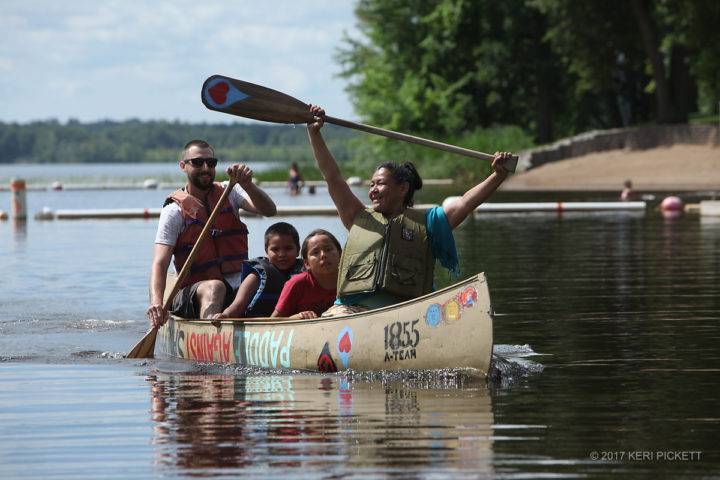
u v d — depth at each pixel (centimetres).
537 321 1567
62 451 849
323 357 1202
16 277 2402
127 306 1911
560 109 11150
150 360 1337
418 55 10494
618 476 756
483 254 2727
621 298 1808
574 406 988
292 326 1237
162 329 1460
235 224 1497
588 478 752
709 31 7919
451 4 9844
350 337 1180
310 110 1308
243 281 1402
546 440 859
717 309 1650
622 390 1062
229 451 837
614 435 873
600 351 1303
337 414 966
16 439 891
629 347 1327
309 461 802
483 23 10119
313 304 1327
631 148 8656
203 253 1471
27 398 1071
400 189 1234
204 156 1465
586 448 831
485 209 4784
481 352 1074
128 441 878
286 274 1408
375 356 1157
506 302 1788
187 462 807
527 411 968
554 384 1098
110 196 7388
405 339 1136
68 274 2462
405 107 9894
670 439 859
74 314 1803
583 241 3114
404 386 1104
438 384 1104
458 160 8706
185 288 1448
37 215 4788
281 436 884
